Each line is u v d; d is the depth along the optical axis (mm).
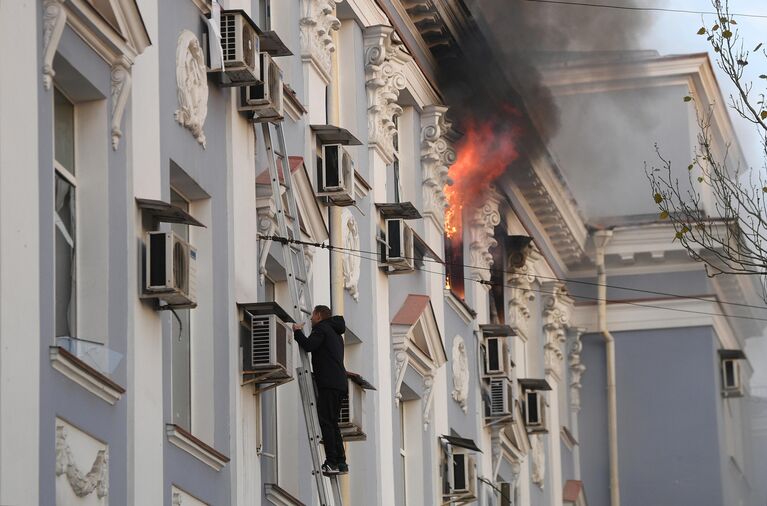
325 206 49844
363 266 54844
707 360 94750
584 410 94812
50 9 29859
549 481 85312
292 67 48656
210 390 38344
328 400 41500
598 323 94500
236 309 39844
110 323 32312
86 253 32344
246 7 43875
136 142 34344
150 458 33781
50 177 29609
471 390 69500
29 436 28109
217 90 40062
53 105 30500
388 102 58750
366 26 57188
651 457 94438
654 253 94125
